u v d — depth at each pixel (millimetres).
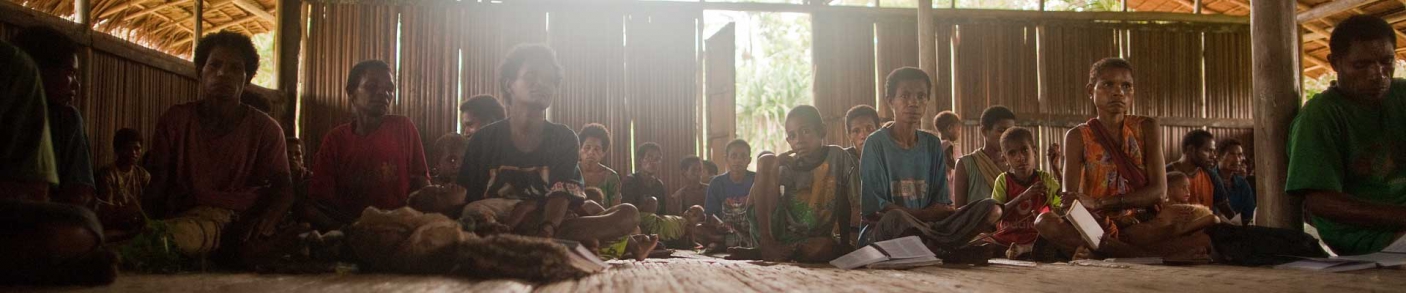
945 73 11453
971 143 11445
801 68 24328
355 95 4332
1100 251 4582
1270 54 5543
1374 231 4445
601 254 4176
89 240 2215
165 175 3914
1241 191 7309
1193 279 2969
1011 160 5559
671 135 11016
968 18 11555
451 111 10594
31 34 3107
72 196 3141
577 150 4051
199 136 3969
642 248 4609
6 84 2525
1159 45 11969
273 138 4121
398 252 2797
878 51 11352
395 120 4434
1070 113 11688
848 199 5082
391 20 10555
